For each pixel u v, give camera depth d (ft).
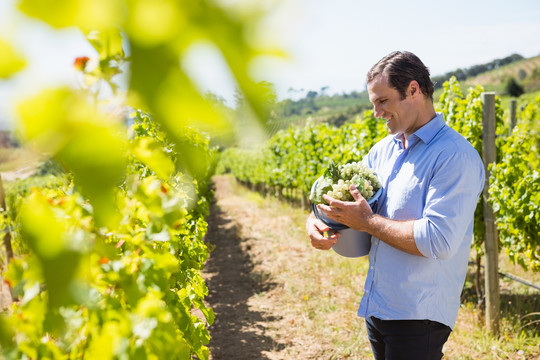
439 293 6.55
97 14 0.99
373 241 7.15
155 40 1.00
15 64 0.97
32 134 1.04
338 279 20.56
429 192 6.38
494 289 13.88
